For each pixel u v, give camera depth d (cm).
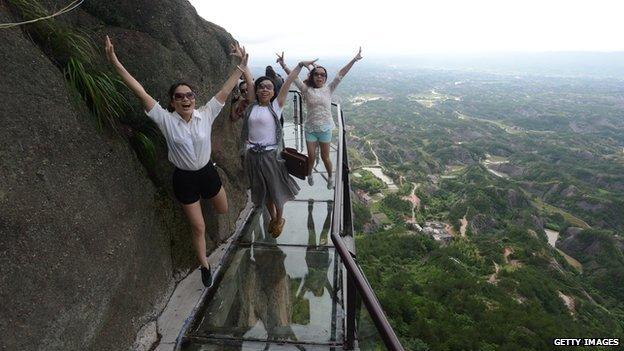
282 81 411
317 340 256
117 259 212
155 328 249
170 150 244
